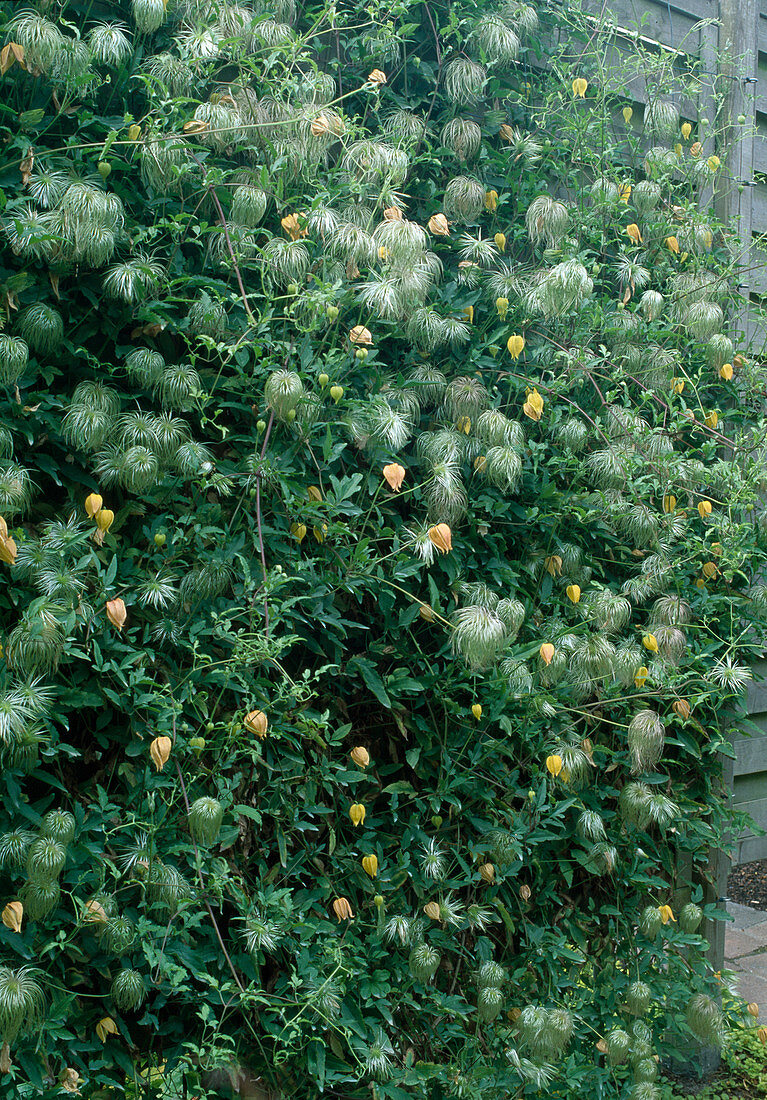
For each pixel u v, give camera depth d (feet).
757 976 10.43
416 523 6.81
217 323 6.00
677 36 9.43
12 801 4.98
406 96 7.45
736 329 9.32
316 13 7.07
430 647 6.96
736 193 9.57
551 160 8.10
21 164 5.41
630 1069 7.53
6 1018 4.58
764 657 9.73
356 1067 6.13
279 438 6.23
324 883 6.19
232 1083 5.62
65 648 5.10
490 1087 6.54
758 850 9.86
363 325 6.64
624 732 7.93
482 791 6.85
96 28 5.72
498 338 7.38
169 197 6.04
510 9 7.55
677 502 8.51
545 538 7.64
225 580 5.89
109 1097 5.43
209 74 6.20
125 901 5.45
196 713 5.73
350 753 6.29
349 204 6.66
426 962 6.31
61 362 5.77
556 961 7.45
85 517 5.70
